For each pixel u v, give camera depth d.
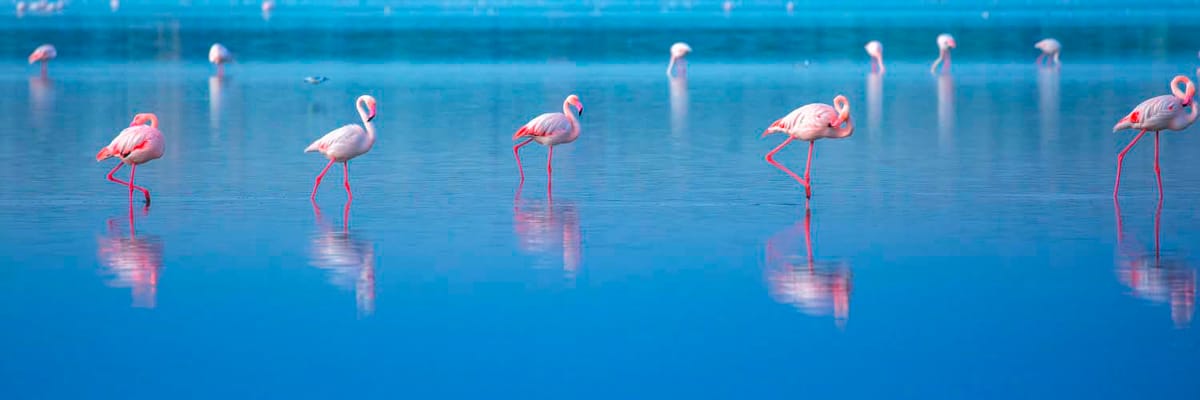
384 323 10.26
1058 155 20.81
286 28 86.06
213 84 38.44
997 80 39.62
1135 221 14.46
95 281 11.54
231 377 9.02
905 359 9.34
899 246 13.05
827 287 11.31
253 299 10.95
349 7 165.88
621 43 66.31
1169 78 39.38
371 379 9.01
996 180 17.94
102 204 15.97
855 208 15.55
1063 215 14.92
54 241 13.38
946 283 11.41
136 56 55.47
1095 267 11.98
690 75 42.94
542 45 64.56
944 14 124.00
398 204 16.03
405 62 51.16
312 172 19.08
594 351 9.57
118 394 8.70
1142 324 10.06
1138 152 21.02
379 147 22.44
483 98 33.16
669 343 9.74
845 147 22.12
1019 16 113.38
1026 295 10.96
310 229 14.18
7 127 25.50
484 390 8.81
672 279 11.62
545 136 17.75
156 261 12.40
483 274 11.85
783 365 9.24
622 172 19.09
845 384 8.87
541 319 10.35
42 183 17.78
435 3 193.00
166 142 23.09
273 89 36.44
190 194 16.86
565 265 12.23
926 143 22.64
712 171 19.14
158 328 10.11
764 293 11.10
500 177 18.61
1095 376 8.94
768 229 14.09
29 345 9.66
